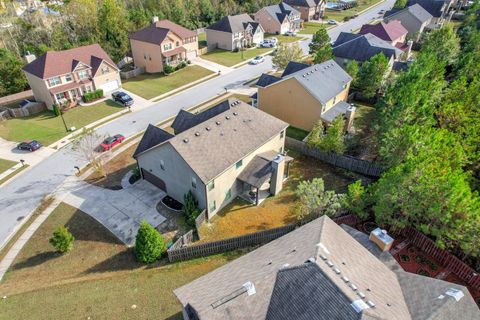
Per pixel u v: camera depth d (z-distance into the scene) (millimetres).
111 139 39250
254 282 15078
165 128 43531
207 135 28484
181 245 25250
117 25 67375
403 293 16391
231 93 54344
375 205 25109
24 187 32625
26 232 27250
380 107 37875
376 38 58719
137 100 52469
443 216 20891
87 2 73312
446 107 34719
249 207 29750
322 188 25781
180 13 85750
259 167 29984
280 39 85688
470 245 20109
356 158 35906
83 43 64875
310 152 36625
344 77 44469
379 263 17953
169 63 65000
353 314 12312
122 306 20641
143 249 23391
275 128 32812
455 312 14297
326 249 15906
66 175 34344
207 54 75312
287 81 40188
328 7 121438
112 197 30906
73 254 25016
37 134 42531
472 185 28453
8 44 62781
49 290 22016
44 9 86812
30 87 55594
